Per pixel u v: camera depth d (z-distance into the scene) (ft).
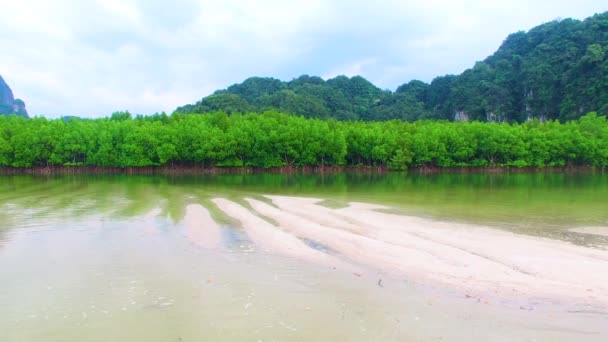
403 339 34.17
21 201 120.47
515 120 588.09
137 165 320.09
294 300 42.88
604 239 72.02
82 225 82.33
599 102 477.77
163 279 49.57
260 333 35.22
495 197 141.59
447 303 42.16
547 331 35.83
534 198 138.21
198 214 96.43
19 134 319.68
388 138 350.43
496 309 40.63
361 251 62.49
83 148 322.34
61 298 43.37
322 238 71.67
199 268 54.13
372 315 39.04
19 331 35.78
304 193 152.87
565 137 358.64
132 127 337.72
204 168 339.16
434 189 176.24
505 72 653.30
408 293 45.06
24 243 66.95
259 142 329.31
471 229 79.71
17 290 45.75
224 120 373.40
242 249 64.34
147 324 37.06
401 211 103.50
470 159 367.45
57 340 34.09
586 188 183.52
